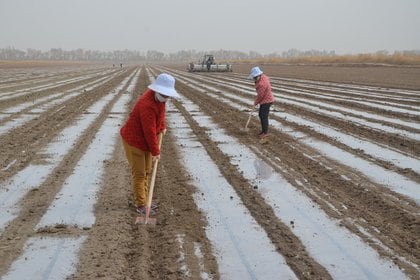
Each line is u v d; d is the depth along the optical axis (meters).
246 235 5.56
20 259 4.90
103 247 5.18
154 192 7.10
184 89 26.00
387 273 4.68
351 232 5.67
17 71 56.88
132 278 4.55
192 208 6.44
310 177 7.98
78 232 5.58
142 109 5.88
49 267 4.73
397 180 7.82
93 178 7.76
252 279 4.54
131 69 68.38
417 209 6.46
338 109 16.66
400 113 15.40
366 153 9.74
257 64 86.88
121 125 13.11
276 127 12.85
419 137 11.41
